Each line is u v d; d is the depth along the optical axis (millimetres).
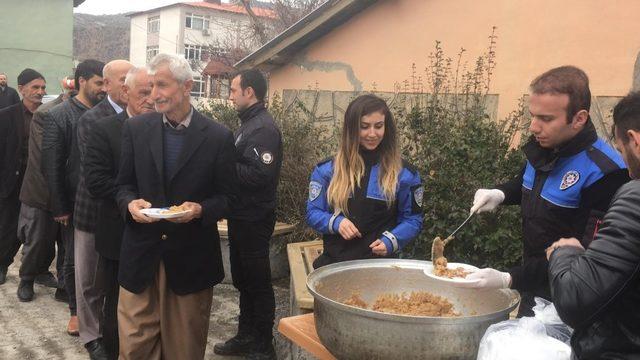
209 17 53688
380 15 6594
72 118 4105
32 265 5082
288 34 7262
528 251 2297
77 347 4215
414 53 6254
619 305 1437
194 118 2912
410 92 6254
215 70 20734
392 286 2445
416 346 1813
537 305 2021
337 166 2895
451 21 5859
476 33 5637
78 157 4043
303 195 6078
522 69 5238
